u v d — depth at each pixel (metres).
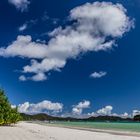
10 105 68.06
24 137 33.12
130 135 49.59
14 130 49.59
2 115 64.44
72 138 36.06
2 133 38.72
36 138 32.34
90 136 42.09
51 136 37.81
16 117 71.00
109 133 54.91
